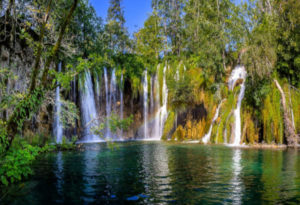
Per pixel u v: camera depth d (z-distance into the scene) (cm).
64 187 700
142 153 1438
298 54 1902
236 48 2659
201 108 2425
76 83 2356
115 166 1020
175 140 2392
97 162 1111
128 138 2827
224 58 2528
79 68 1055
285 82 1856
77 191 665
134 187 705
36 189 680
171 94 2641
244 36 2525
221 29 2731
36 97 774
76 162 1105
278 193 646
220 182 759
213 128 2105
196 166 1019
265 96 1809
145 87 2958
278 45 1981
